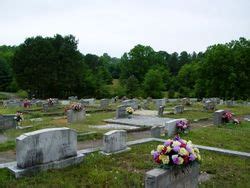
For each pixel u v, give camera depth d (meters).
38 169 9.56
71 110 21.78
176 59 119.50
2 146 13.06
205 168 10.60
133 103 33.00
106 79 89.19
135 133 18.41
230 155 12.61
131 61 87.56
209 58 66.88
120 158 11.55
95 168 10.19
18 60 62.00
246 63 66.19
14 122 18.28
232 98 64.62
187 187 7.97
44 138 9.78
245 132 18.67
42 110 30.03
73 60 64.88
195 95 72.06
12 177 9.05
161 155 7.37
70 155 10.58
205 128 19.94
